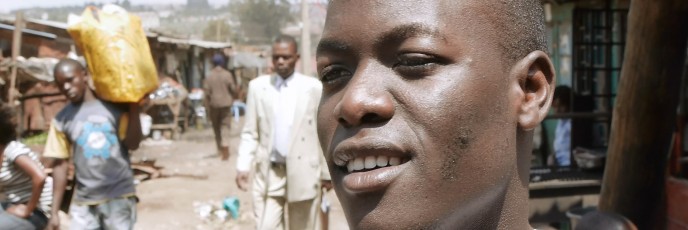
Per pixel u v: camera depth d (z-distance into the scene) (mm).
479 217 1254
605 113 5254
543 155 6590
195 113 17578
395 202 1160
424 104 1160
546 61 1325
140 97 3982
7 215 3803
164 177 9523
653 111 3539
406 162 1172
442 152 1167
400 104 1171
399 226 1158
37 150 8688
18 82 10836
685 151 4477
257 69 22609
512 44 1267
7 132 3787
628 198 3707
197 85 20219
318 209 4359
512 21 1271
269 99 4266
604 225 2611
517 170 1322
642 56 3494
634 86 3555
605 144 5766
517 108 1281
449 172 1173
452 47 1180
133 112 4020
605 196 3820
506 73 1252
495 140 1225
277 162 4262
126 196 4047
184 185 8836
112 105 3992
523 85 1302
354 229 1202
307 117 4223
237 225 6727
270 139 4270
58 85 3967
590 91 5824
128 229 4094
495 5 1243
